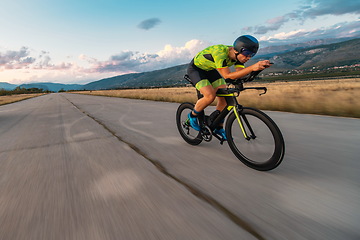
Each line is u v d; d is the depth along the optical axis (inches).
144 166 92.9
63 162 104.0
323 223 49.6
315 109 233.0
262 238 45.3
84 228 51.3
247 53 84.0
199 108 107.6
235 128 93.4
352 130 140.9
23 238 48.8
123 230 49.8
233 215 54.2
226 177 78.1
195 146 121.3
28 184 80.2
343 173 77.0
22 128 216.1
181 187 71.4
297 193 64.4
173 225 50.8
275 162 76.8
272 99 303.6
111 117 257.4
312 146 110.1
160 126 186.9
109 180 79.8
